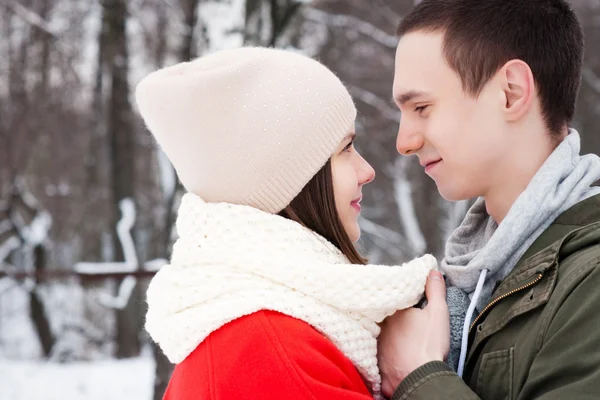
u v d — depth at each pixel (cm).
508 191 147
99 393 704
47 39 1098
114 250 1125
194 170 151
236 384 127
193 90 147
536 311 127
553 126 145
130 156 1154
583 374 113
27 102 1159
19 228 1070
